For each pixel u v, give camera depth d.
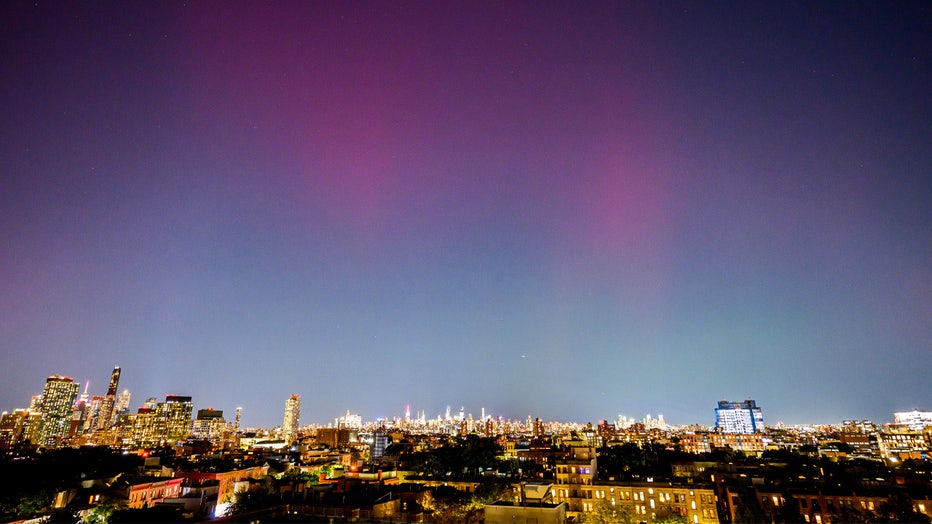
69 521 122.38
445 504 131.12
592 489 148.62
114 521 105.88
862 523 124.06
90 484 149.00
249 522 100.69
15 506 130.38
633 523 133.75
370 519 110.62
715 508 137.38
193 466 199.50
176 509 114.69
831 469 183.25
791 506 133.38
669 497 141.88
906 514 123.12
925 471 191.62
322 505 113.44
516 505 90.06
